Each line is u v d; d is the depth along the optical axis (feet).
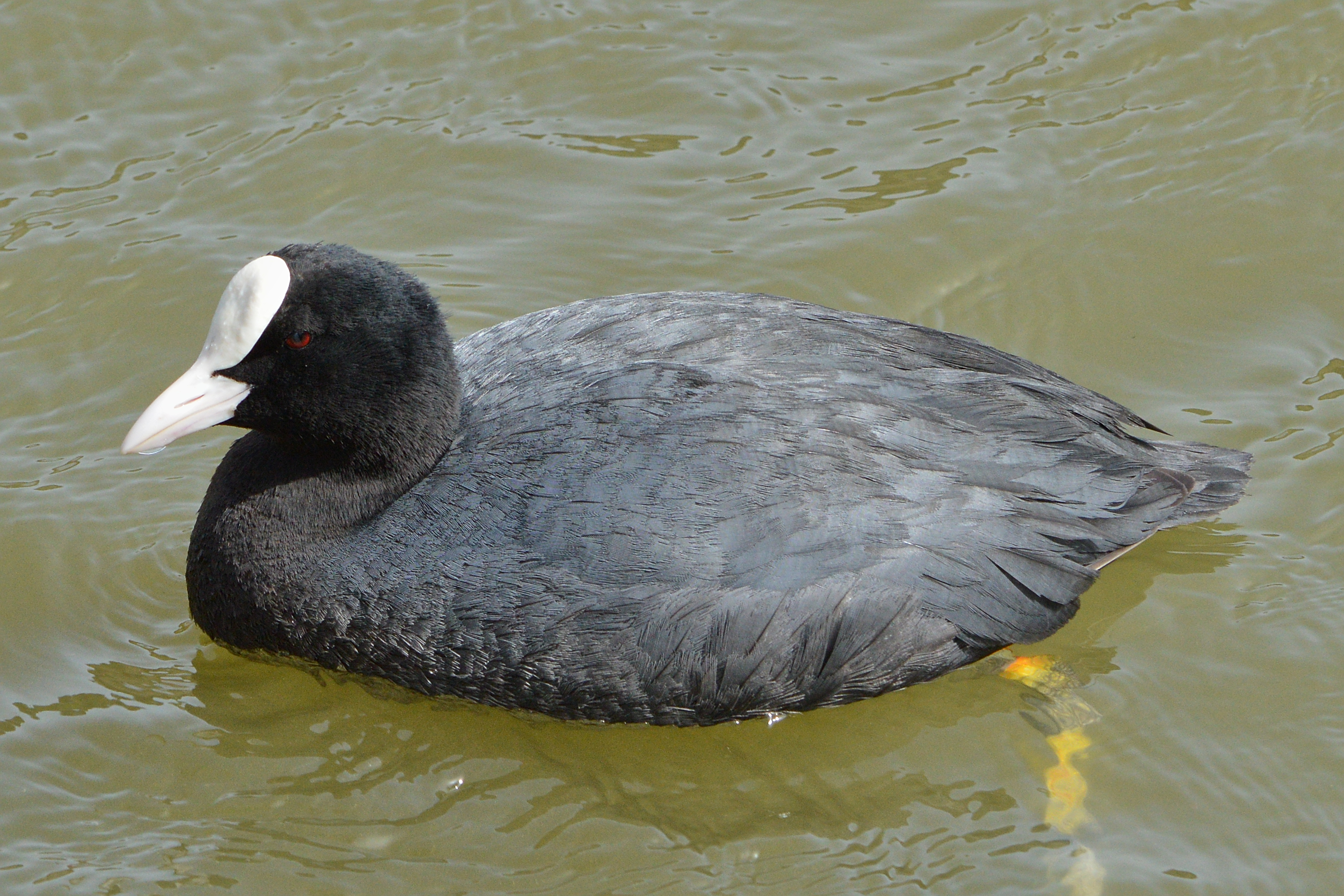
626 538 27.27
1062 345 38.01
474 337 32.78
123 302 38.96
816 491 27.66
